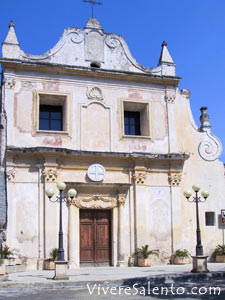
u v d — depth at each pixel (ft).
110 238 74.59
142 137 77.92
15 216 69.00
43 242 69.46
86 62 77.77
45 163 71.05
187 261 75.41
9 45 73.97
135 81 79.92
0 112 72.64
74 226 71.56
